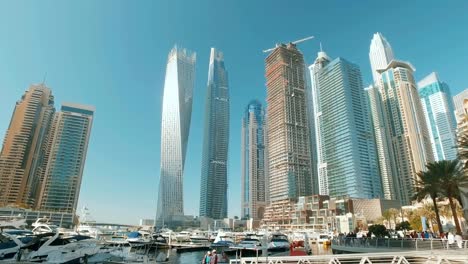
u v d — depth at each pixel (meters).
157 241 68.94
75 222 184.00
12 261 27.97
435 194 49.28
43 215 163.88
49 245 35.09
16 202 165.75
